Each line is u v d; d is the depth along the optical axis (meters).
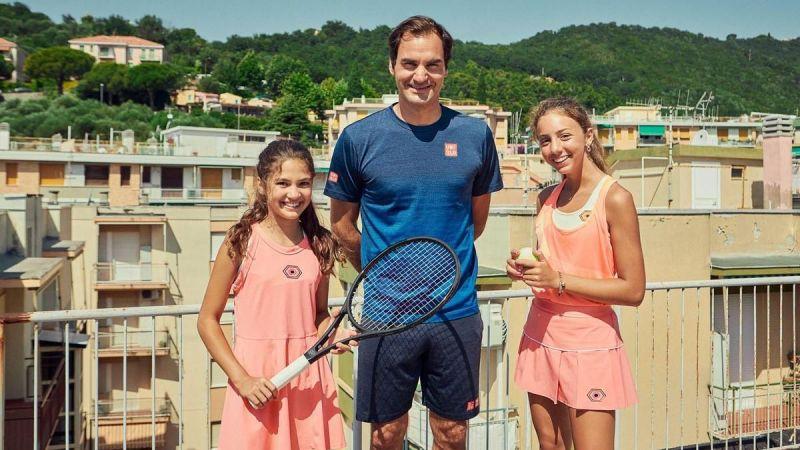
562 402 3.53
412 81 3.17
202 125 93.81
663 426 11.66
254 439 3.23
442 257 3.24
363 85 135.50
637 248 3.33
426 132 3.27
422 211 3.24
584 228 3.43
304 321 3.35
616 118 83.69
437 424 3.46
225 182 51.97
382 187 3.25
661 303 11.98
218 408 22.88
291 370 3.11
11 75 127.81
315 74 157.75
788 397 10.21
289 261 3.34
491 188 3.53
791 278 5.42
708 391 11.91
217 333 3.25
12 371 12.45
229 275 3.33
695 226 12.79
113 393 23.47
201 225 27.17
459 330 3.29
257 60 154.38
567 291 3.35
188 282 26.91
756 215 13.62
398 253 3.24
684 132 81.62
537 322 3.64
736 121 86.19
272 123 104.56
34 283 12.72
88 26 179.38
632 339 11.70
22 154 48.00
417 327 3.26
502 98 142.62
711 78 194.62
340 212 3.52
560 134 3.44
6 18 170.50
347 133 3.35
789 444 6.07
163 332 24.52
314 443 3.33
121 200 49.69
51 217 23.84
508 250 12.53
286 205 3.27
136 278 26.38
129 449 22.11
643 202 22.06
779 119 20.22
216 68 147.25
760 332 12.38
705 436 11.85
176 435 22.94
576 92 150.88
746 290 12.42
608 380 3.43
